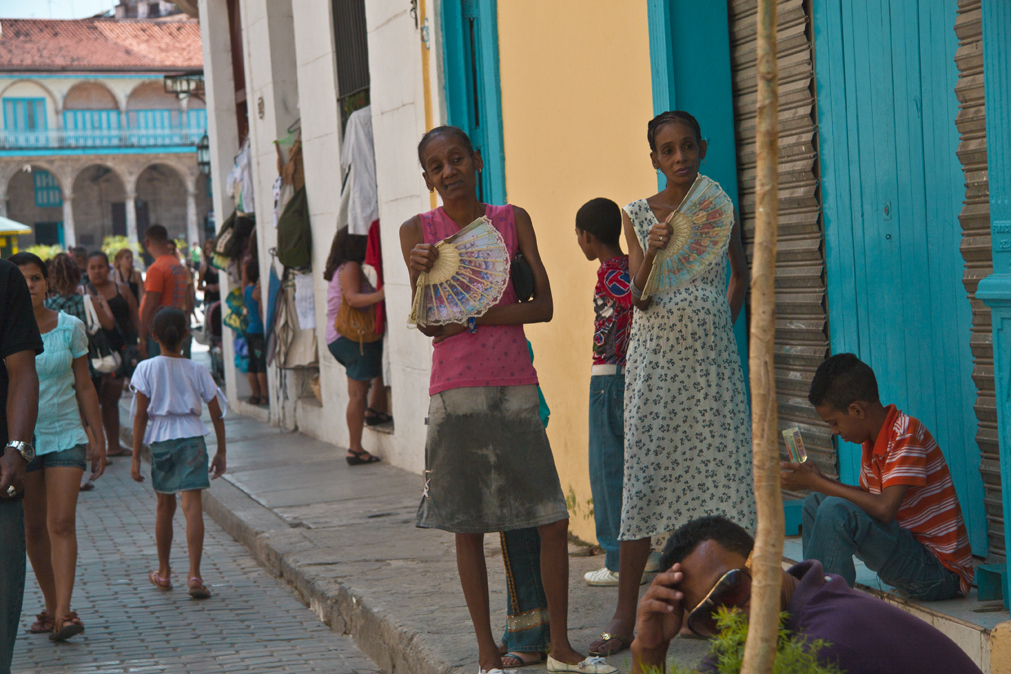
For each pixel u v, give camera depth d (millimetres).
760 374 1806
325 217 10188
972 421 3865
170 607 6074
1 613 3699
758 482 1814
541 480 3791
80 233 65875
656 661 2244
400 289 8516
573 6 5801
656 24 4988
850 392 3658
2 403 3746
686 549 2223
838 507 3561
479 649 3947
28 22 63031
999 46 3176
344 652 5145
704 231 3859
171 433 6273
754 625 1808
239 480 9008
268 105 11492
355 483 8500
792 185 4723
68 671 4984
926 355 4043
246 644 5324
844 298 4480
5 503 3699
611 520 4926
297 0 10461
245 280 12695
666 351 3885
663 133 3873
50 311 5684
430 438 3816
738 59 5012
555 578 3857
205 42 13734
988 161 3242
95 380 11203
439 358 3805
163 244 11898
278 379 11875
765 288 1798
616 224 4746
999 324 3232
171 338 6320
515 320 3768
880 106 4176
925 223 3992
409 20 7812
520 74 6523
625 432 4047
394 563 5992
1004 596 3562
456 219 3854
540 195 6367
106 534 8109
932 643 2100
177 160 65438
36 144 61719
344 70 9641
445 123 7441
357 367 9188
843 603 2137
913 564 3578
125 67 62281
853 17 4285
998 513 3793
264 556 6844
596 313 4805
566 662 3871
